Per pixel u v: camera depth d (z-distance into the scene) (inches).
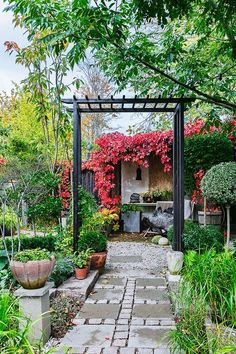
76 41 136.8
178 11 134.2
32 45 234.5
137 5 131.3
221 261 119.9
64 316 149.7
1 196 207.5
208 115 204.1
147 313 155.4
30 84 249.4
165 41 185.5
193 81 192.4
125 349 120.3
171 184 394.3
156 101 208.4
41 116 260.1
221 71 218.8
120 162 402.0
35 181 226.7
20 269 120.3
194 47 210.7
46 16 142.6
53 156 284.0
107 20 131.6
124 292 186.7
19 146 325.1
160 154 361.1
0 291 129.3
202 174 327.0
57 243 230.2
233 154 334.6
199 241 205.9
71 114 259.1
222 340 88.7
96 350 119.8
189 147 327.6
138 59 155.9
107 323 144.3
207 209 337.7
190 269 119.6
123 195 402.9
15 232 291.7
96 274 209.9
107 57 195.9
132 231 378.3
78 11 129.6
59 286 179.6
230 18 143.7
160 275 221.5
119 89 215.8
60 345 123.3
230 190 241.6
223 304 101.7
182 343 101.5
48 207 246.1
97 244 223.9
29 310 120.6
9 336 86.8
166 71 206.5
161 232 352.2
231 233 342.0
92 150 397.1
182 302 112.7
